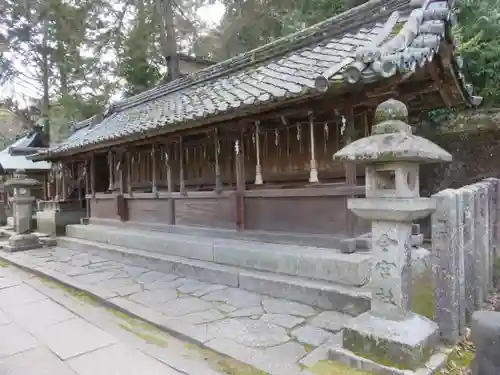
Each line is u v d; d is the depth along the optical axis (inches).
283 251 172.9
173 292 173.8
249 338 119.4
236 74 267.3
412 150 88.3
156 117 251.4
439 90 180.5
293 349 110.8
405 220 97.6
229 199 217.2
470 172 252.4
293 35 232.7
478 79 275.6
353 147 99.0
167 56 507.2
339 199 170.1
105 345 124.0
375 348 96.4
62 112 559.2
